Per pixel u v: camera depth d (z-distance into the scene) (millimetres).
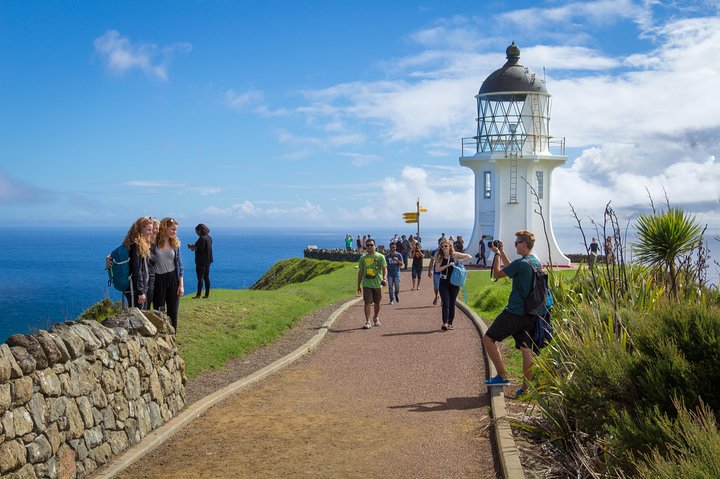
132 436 8102
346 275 40062
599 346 8148
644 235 11875
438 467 7418
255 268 141500
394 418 9250
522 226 47312
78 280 84812
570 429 7641
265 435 8656
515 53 48312
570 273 23250
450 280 16812
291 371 12508
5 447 5941
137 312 9008
